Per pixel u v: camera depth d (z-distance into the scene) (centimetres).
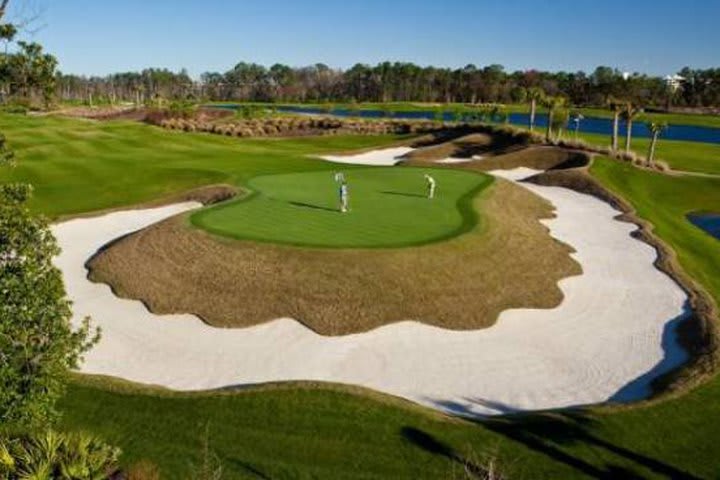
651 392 2172
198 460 1670
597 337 2600
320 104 19788
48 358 1360
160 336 2519
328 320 2541
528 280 3009
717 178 6109
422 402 2114
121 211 4353
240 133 9756
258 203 3631
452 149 7706
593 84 19112
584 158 6450
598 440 1805
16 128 7788
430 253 2856
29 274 1334
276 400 1970
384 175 4775
